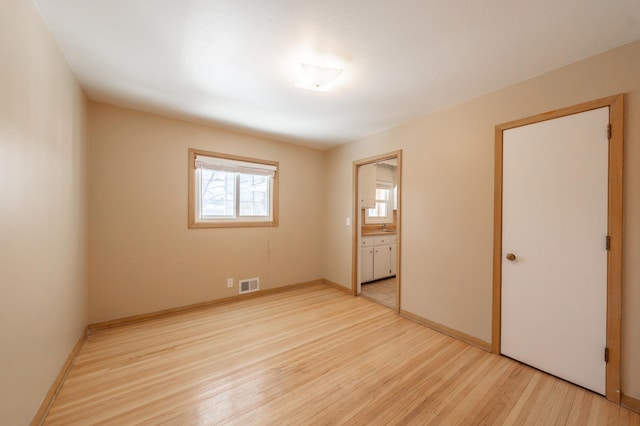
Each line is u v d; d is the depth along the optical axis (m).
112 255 2.70
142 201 2.86
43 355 1.52
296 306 3.35
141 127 2.85
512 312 2.14
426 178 2.81
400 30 1.55
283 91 2.35
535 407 1.62
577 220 1.81
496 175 2.23
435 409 1.60
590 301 1.76
